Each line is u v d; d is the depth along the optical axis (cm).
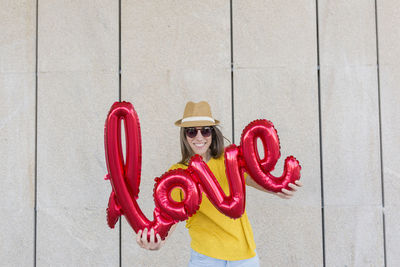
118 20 236
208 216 142
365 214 229
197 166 138
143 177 228
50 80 235
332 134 232
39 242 229
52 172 231
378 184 231
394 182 231
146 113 231
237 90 232
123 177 142
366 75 235
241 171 146
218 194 135
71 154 232
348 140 232
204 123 150
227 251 139
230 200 137
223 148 160
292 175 144
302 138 231
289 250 227
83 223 229
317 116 232
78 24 236
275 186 143
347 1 237
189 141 154
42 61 236
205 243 141
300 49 235
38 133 233
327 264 227
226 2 235
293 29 236
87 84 234
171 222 138
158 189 136
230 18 235
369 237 228
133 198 143
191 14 235
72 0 237
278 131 231
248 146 142
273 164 144
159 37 234
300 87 233
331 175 230
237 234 141
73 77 234
